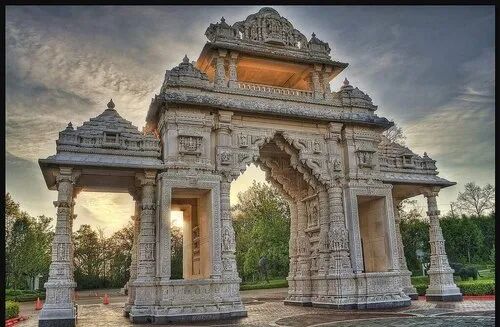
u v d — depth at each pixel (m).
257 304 25.34
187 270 22.69
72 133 18.09
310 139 21.50
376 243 22.44
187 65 20.22
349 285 20.27
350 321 15.68
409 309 19.17
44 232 44.50
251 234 42.66
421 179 23.19
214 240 18.52
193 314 17.08
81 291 58.12
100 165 17.56
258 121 20.77
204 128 19.58
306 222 24.12
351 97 22.62
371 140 22.42
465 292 24.52
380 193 21.89
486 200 39.84
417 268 39.66
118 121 19.19
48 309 15.41
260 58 21.88
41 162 16.80
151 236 18.17
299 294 23.42
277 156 24.83
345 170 21.83
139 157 18.91
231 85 20.78
